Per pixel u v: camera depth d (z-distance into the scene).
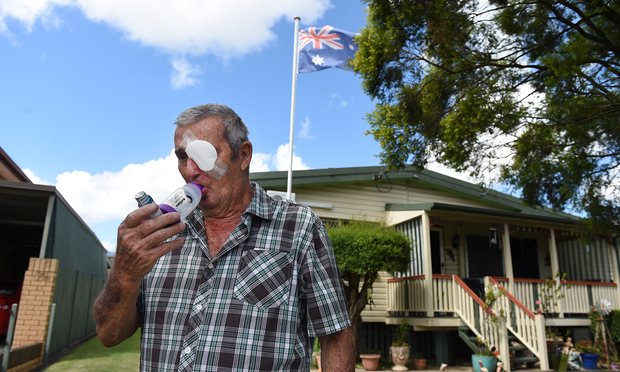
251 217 1.53
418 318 9.90
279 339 1.38
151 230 1.21
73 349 8.87
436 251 12.11
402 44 7.46
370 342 10.82
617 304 11.95
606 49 6.76
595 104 6.75
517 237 13.37
